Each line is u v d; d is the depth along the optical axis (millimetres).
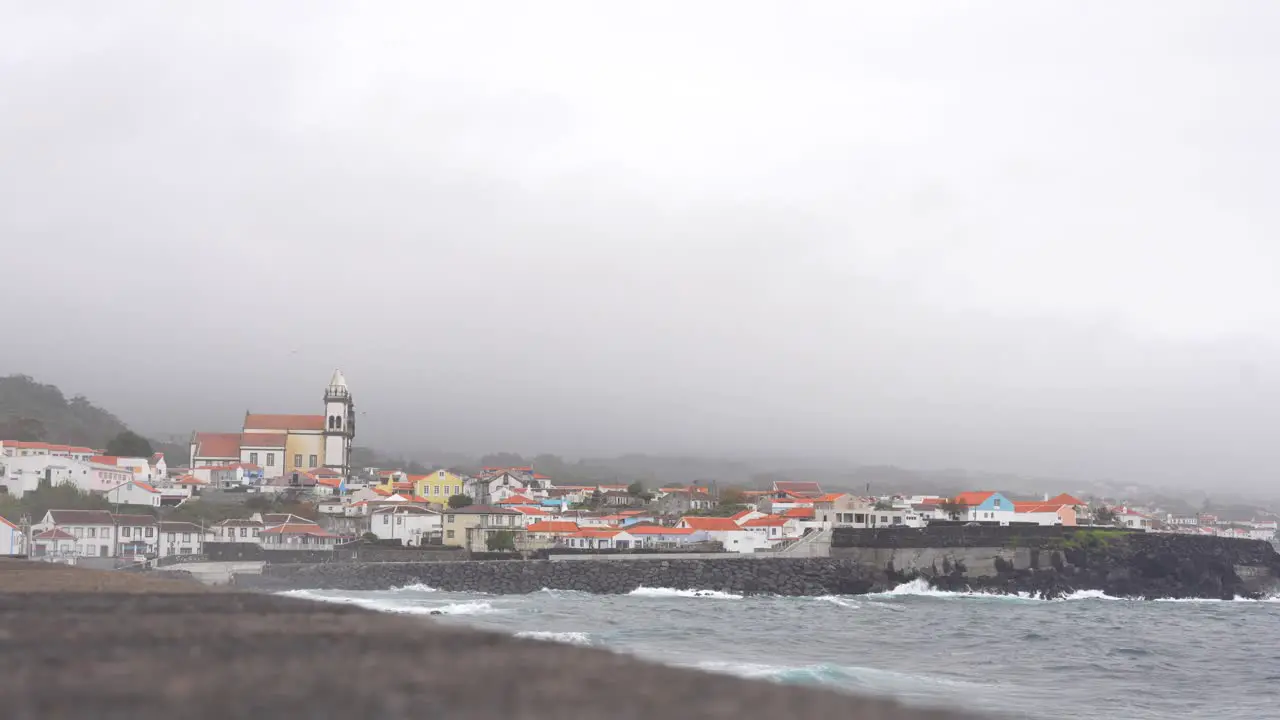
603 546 195000
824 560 167500
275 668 26328
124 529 176125
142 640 31031
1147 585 171625
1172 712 67938
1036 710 65500
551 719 20797
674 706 22906
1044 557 170250
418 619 40344
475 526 190750
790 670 72562
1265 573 182000
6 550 163000
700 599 150375
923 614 130875
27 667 25750
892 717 23422
